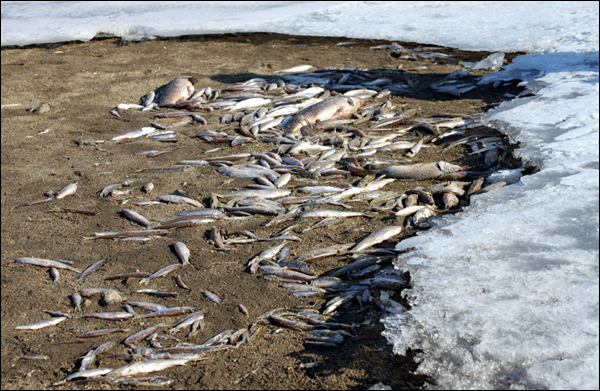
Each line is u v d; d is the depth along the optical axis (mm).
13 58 12586
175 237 5262
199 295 4383
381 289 4301
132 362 3688
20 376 3615
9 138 8008
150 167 6879
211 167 6812
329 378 3443
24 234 5414
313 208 5680
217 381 3494
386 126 7879
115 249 5102
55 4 19188
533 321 3549
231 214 5668
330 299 4246
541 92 8391
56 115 8898
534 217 4801
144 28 14711
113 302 4332
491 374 3242
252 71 10969
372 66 11039
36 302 4375
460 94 9117
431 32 13414
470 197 5473
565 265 4094
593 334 3385
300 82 10039
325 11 16250
